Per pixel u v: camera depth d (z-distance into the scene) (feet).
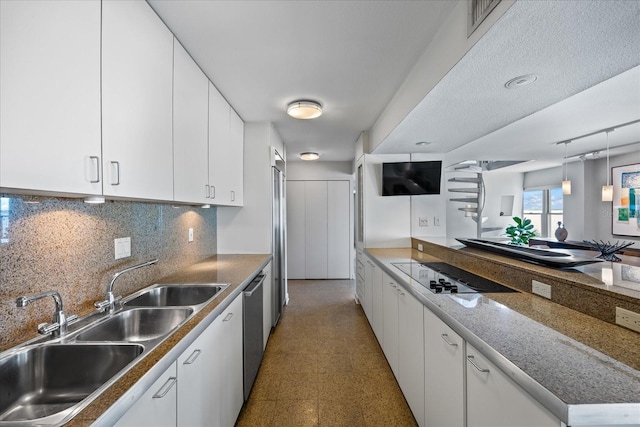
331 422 5.92
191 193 5.71
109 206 4.86
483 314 4.04
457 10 4.37
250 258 9.25
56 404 3.18
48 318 3.70
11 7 2.31
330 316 11.99
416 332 5.50
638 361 2.75
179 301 6.00
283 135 12.16
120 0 3.60
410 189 11.21
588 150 13.88
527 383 2.51
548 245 12.11
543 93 5.52
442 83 5.08
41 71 2.54
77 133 2.91
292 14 4.60
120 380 2.57
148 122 4.19
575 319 3.81
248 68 6.31
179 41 5.25
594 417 2.13
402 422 5.90
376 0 4.32
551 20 3.33
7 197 3.19
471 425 3.58
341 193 18.49
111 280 4.46
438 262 8.43
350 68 6.37
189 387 3.63
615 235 15.62
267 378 7.49
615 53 4.07
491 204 20.72
